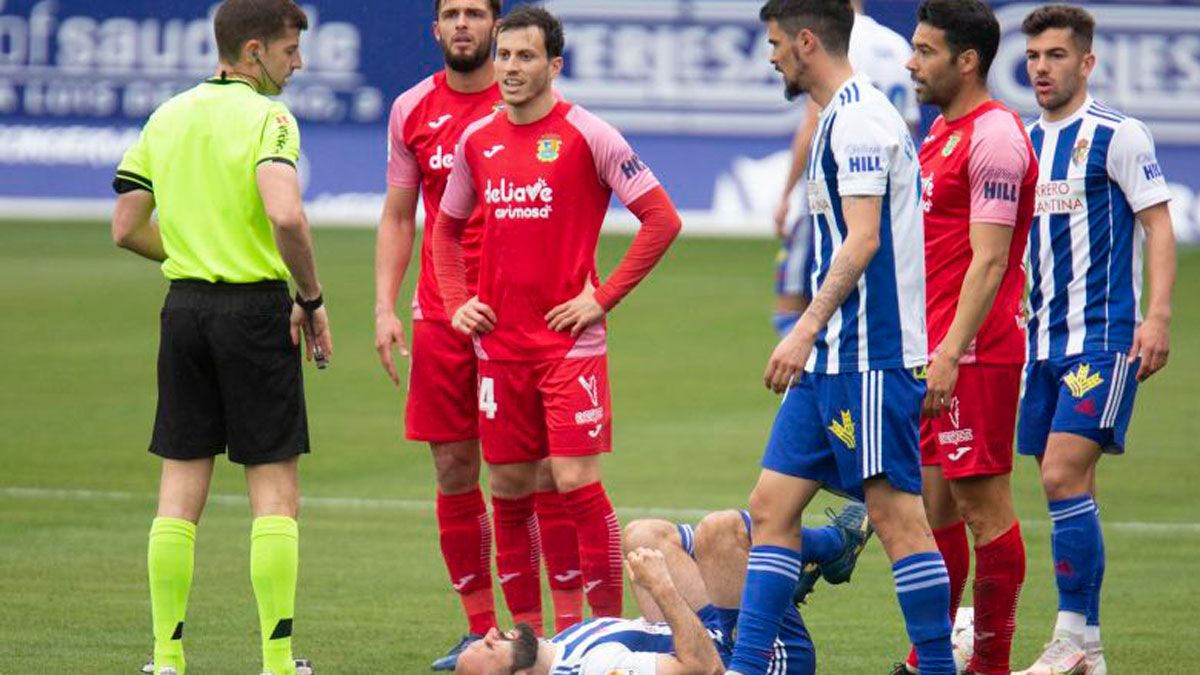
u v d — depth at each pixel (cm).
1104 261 2402
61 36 8669
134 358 5303
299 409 2225
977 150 2189
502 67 2362
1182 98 7831
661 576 2028
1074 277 2414
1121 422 2391
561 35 2398
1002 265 2133
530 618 2530
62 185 8675
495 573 2988
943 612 2000
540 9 2386
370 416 4503
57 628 2492
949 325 2288
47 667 2277
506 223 2392
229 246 2186
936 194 2277
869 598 2783
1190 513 3431
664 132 8325
